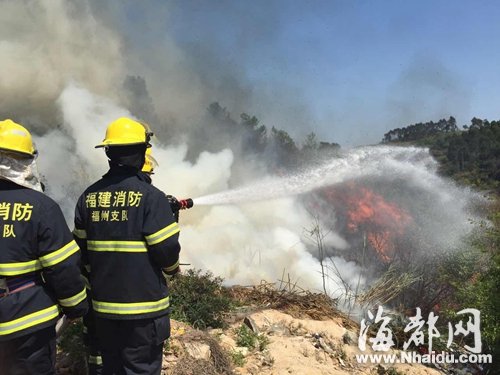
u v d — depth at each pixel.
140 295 2.63
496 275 5.50
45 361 2.44
